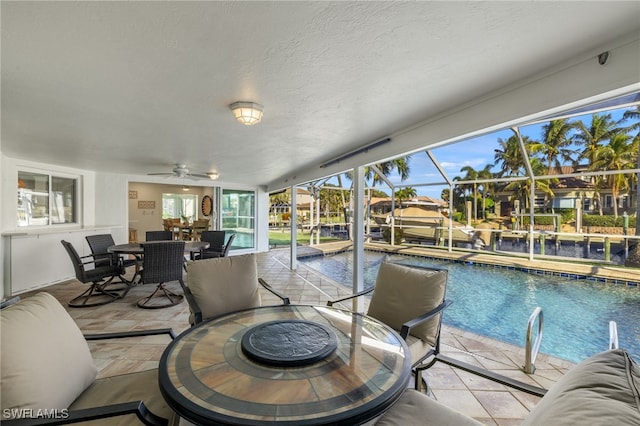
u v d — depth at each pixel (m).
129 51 1.48
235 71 1.71
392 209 8.59
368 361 1.35
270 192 9.05
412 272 2.20
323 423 0.94
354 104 2.23
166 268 3.82
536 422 0.73
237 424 0.93
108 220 6.20
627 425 0.57
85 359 1.36
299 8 1.16
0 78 1.79
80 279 3.75
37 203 4.96
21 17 1.19
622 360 0.79
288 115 2.48
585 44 1.45
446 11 1.19
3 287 4.14
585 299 4.91
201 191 11.28
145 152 4.05
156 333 1.67
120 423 1.13
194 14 1.20
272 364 1.28
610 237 5.34
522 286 5.62
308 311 2.05
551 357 2.53
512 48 1.48
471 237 7.27
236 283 2.42
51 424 0.96
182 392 1.09
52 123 2.71
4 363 1.01
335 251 9.64
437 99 2.15
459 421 1.16
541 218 6.18
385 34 1.35
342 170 4.25
